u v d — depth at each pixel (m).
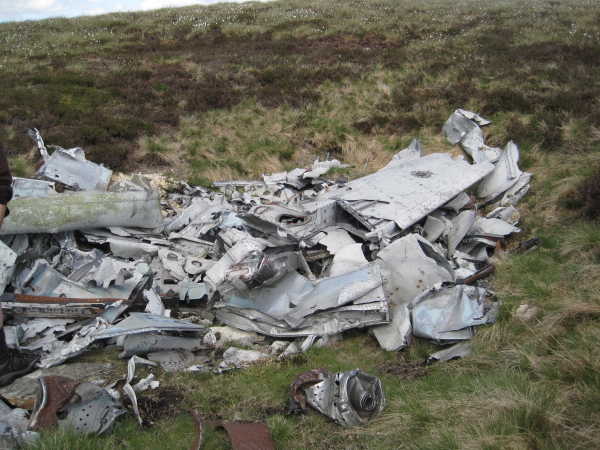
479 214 7.42
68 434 2.76
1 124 8.23
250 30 16.27
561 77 10.89
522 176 7.51
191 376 3.78
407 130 9.89
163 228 5.93
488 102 10.05
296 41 15.02
